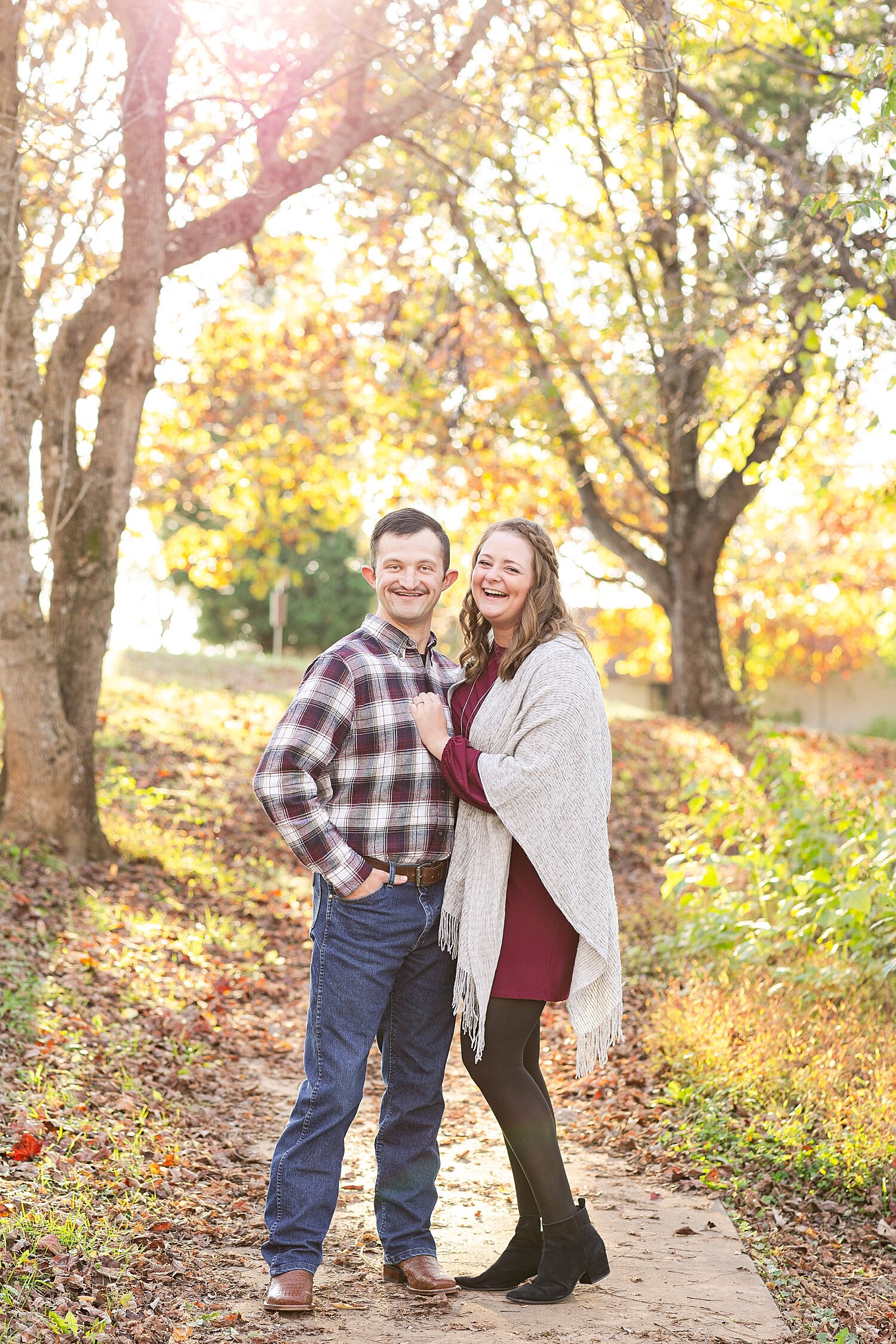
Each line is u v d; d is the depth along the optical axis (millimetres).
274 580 17703
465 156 11406
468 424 16734
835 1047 5207
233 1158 4582
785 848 7047
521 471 18359
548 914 3311
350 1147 4984
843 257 7195
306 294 16953
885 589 22797
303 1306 3102
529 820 3219
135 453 9219
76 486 9141
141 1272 3295
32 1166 3842
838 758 14945
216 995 6902
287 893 9711
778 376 10422
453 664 3678
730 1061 5266
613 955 3293
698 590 17531
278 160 9594
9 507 8523
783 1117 4770
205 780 12039
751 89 9555
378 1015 3338
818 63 8016
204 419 16531
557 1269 3270
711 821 7547
